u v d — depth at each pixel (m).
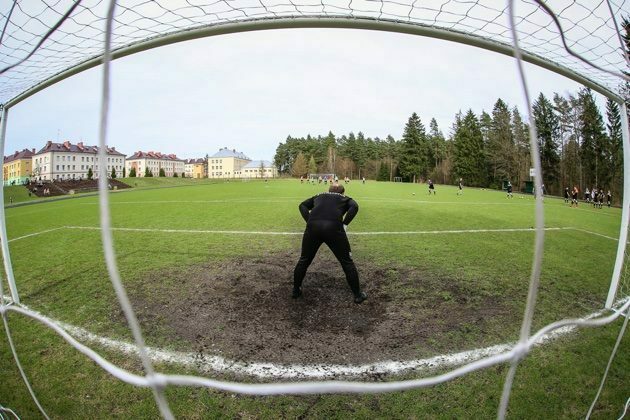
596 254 5.84
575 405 2.11
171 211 12.68
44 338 2.96
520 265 5.06
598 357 2.60
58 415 2.06
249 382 2.36
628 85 3.32
